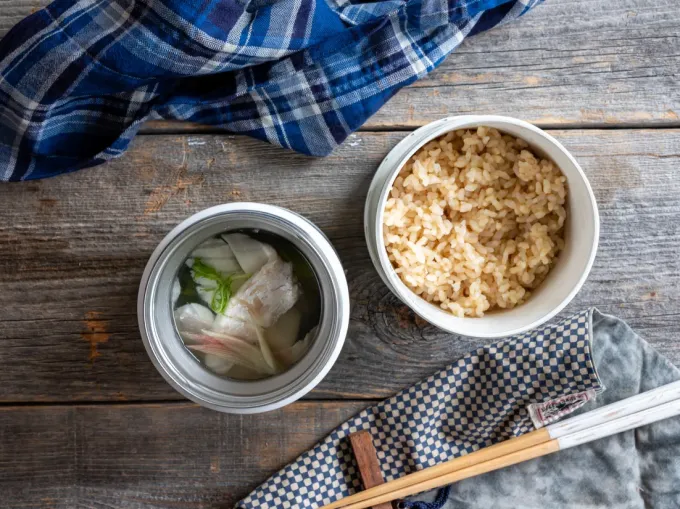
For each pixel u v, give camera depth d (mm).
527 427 445
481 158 406
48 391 443
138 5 382
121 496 450
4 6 415
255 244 380
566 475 449
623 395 442
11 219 432
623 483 450
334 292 365
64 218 432
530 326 369
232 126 422
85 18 388
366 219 421
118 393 445
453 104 432
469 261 400
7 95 399
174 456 449
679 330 448
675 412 422
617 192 441
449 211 414
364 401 448
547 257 404
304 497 443
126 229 433
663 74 436
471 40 431
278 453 450
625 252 444
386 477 450
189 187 432
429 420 444
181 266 376
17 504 448
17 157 418
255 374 381
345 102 418
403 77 417
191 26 383
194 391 365
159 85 414
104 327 439
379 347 445
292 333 383
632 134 438
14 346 439
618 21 433
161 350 359
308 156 433
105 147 422
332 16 403
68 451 448
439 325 374
